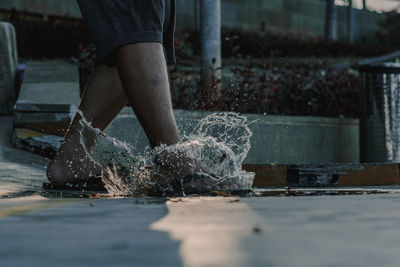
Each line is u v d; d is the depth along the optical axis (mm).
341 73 9203
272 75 8695
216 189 2531
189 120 6254
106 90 3115
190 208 1543
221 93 7379
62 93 6625
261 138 7062
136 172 2863
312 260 676
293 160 7445
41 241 888
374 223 1097
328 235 926
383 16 33500
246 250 767
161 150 2641
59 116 5902
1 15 17641
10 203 1805
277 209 1450
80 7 2838
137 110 2738
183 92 7652
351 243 831
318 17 30406
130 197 2377
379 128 7312
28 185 3408
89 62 8633
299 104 8734
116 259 697
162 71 2750
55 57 12555
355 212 1323
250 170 3990
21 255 740
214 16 7957
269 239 883
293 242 845
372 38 32062
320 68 9539
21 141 5492
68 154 3133
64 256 729
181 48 10438
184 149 2646
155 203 1779
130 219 1255
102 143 3266
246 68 8945
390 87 7285
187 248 790
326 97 8781
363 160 7469
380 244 817
